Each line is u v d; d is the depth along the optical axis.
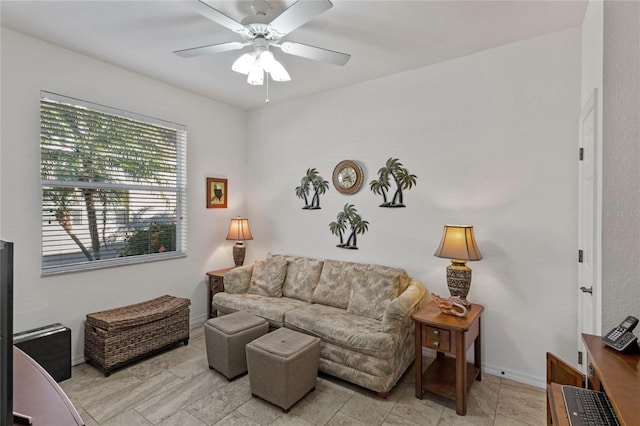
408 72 3.11
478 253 2.48
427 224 3.02
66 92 2.72
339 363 2.49
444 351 2.21
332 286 3.18
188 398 2.30
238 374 2.59
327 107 3.68
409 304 2.51
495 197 2.69
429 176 3.00
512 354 2.61
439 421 2.08
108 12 2.19
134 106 3.20
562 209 2.42
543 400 2.31
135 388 2.43
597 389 1.40
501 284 2.65
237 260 4.01
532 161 2.53
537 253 2.52
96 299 2.94
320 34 2.46
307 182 3.84
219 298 3.41
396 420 2.09
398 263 3.18
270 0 2.02
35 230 2.57
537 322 2.52
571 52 2.38
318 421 2.07
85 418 2.07
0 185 2.40
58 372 2.48
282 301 3.26
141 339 2.82
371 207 3.35
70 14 2.21
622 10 1.61
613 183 1.62
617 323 1.62
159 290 3.45
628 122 1.60
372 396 2.35
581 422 1.11
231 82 3.44
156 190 3.46
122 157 3.15
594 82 1.89
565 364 1.63
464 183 2.83
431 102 2.99
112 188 3.08
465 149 2.82
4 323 0.80
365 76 3.26
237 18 2.23
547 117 2.47
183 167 3.71
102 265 2.98
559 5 2.09
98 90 2.93
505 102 2.64
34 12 2.19
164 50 2.74
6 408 0.81
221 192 4.11
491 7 2.12
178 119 3.61
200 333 3.53
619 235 1.62
